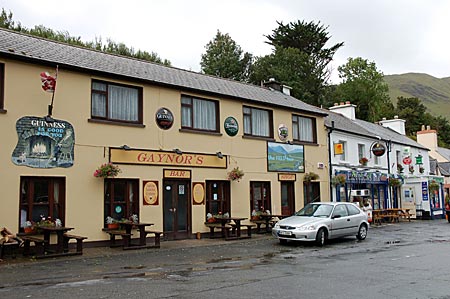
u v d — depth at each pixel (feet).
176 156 58.49
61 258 41.47
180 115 59.88
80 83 50.29
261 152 70.79
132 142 54.13
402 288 27.73
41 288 27.89
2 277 31.94
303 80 154.10
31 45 51.60
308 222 53.01
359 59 171.42
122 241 51.80
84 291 26.91
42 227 43.34
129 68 58.54
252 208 68.85
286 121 76.18
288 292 26.63
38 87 46.80
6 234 41.34
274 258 42.01
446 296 25.45
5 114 44.24
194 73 73.20
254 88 80.89
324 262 39.24
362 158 94.89
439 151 170.09
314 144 80.89
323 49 166.09
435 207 114.93
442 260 40.14
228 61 161.38
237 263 38.78
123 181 53.31
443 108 642.63
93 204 49.85
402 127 135.33
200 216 60.70
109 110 53.06
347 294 26.08
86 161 49.78
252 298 25.11
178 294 26.03
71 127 48.93
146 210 54.54
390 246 52.13
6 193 43.52
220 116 65.31
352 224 57.98
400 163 113.70
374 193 100.83
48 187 47.21
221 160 64.23
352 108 113.19
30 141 45.62
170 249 48.96
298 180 76.74
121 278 31.30
